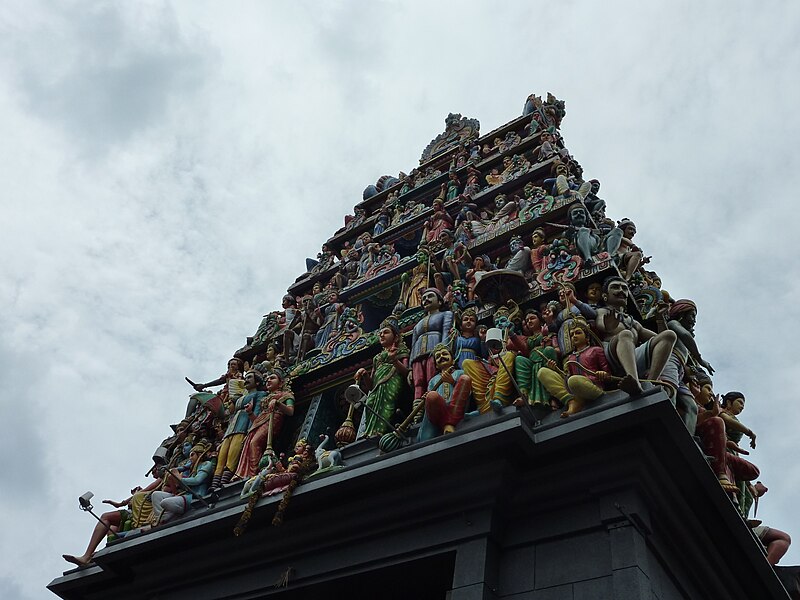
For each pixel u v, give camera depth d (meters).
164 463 17.31
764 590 11.36
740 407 14.23
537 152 20.00
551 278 13.93
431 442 10.88
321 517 11.93
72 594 15.18
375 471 11.13
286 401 16.20
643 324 13.86
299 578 11.80
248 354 20.45
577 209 15.24
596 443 10.03
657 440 9.78
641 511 9.62
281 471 13.23
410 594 11.51
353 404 13.57
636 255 14.38
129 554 13.82
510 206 17.44
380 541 11.34
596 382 10.84
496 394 11.48
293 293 22.34
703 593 11.07
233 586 12.72
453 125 25.50
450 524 10.70
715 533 10.61
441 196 20.91
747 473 12.49
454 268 16.16
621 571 8.96
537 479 10.40
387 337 14.83
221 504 14.30
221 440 16.92
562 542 9.92
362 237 21.98
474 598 9.46
